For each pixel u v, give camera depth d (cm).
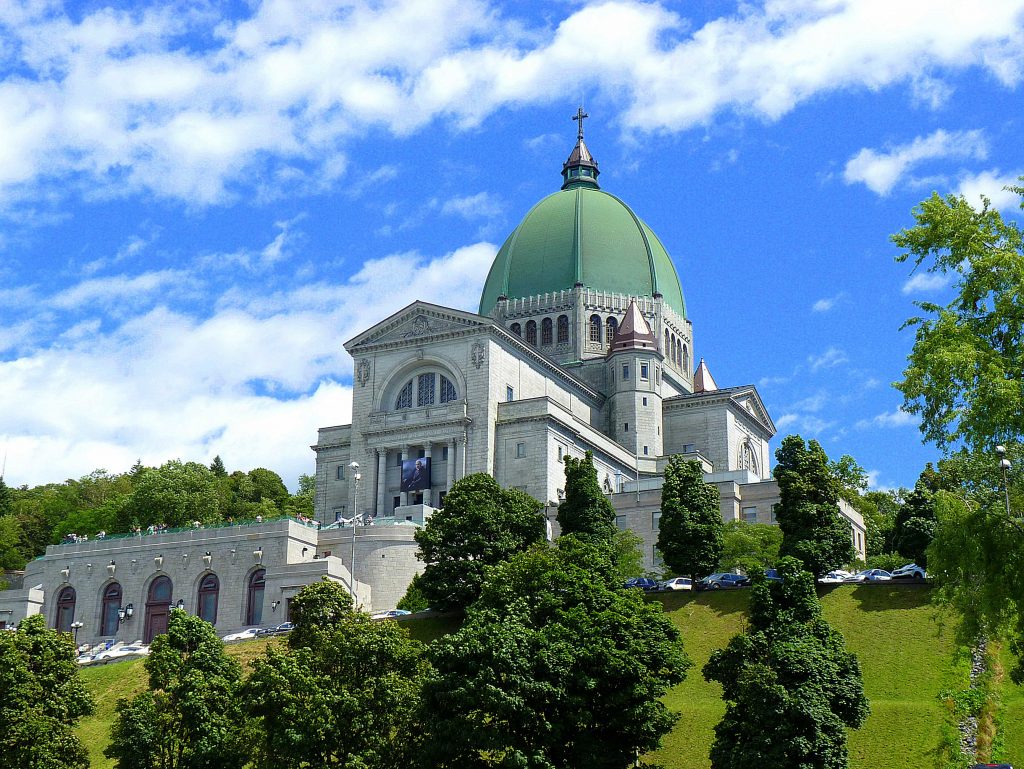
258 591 12812
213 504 17962
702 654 9631
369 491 15150
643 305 18138
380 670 7525
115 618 13338
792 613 7281
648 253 18612
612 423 16988
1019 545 6144
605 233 18475
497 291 18638
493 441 14788
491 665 7200
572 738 7312
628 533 12469
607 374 17275
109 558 13488
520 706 7050
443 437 14850
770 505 13375
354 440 15450
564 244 18325
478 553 11050
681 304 19325
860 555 14125
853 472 17225
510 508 11350
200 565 13050
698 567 11094
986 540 6191
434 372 15438
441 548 11056
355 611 9156
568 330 17800
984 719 7825
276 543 12800
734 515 13325
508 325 18200
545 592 8031
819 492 11000
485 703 7062
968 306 6488
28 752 7869
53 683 8269
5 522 19100
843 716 6944
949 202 6606
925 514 11800
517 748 7081
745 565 11750
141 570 13312
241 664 10494
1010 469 8869
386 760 7238
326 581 9081
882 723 7981
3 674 8088
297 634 8762
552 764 7112
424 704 7212
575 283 17900
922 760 7512
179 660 8038
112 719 9969
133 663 11150
